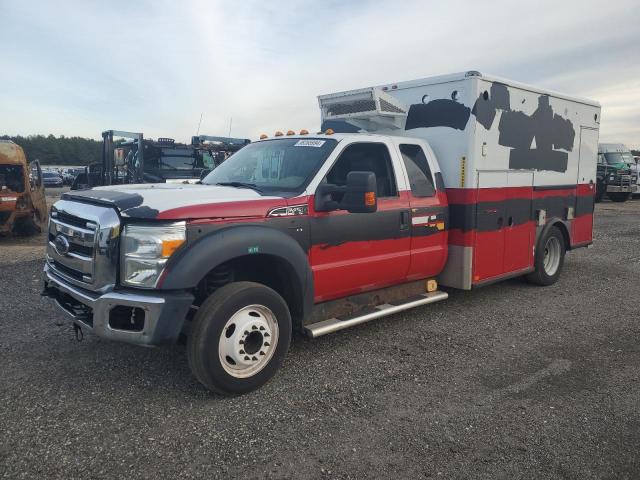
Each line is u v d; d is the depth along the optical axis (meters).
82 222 4.09
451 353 5.00
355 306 5.27
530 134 6.94
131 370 4.46
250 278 4.67
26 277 8.05
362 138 5.28
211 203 4.00
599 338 5.48
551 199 7.57
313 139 5.24
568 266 9.40
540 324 5.93
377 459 3.21
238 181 5.23
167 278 3.68
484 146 6.10
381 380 4.36
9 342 5.09
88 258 3.96
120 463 3.11
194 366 3.87
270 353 4.22
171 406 3.84
